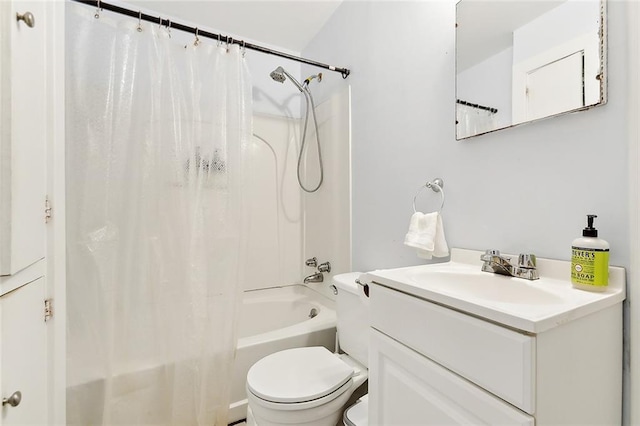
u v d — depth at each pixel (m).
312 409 1.12
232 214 1.55
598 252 0.73
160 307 1.40
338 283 1.54
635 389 0.73
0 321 0.60
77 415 1.23
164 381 1.39
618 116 0.76
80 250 1.26
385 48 1.59
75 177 1.26
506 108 1.01
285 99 2.51
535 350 0.54
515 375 0.56
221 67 1.56
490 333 0.60
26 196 0.72
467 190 1.16
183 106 1.47
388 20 1.57
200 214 1.48
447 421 0.69
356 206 1.84
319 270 2.17
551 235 0.90
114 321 1.32
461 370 0.66
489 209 1.08
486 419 0.60
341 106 1.98
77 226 1.26
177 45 1.48
